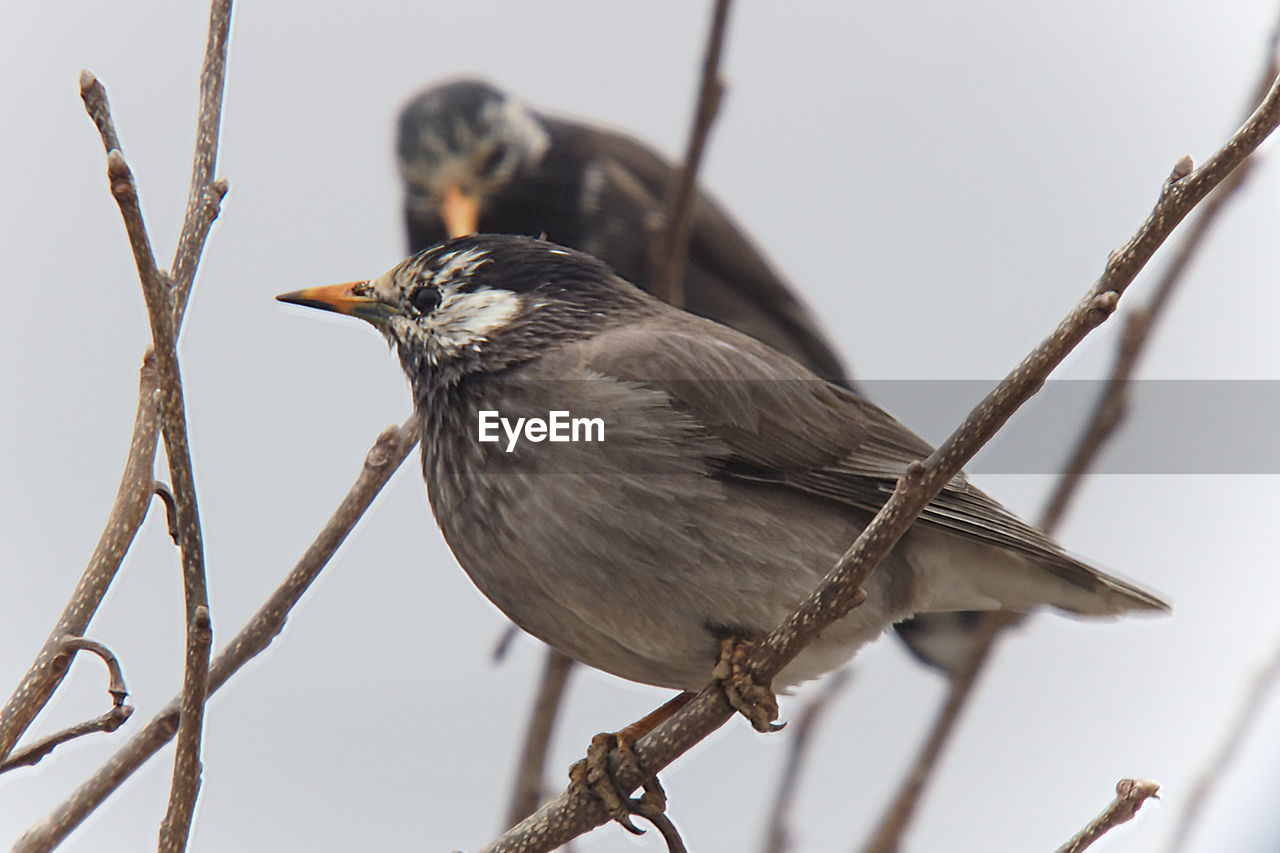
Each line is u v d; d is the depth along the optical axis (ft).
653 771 15.14
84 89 14.90
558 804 15.16
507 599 15.25
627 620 15.23
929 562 15.34
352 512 15.11
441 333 15.29
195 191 15.05
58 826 15.02
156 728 15.05
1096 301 14.92
